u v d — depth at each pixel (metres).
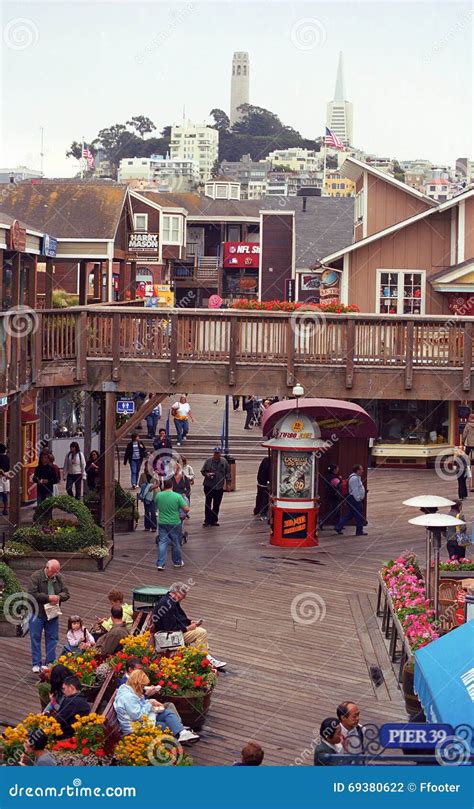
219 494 25.61
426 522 15.00
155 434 37.03
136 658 12.25
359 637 16.91
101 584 19.69
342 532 25.06
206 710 12.96
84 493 27.03
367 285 36.03
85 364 23.67
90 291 44.81
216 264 82.31
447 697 8.97
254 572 21.02
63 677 11.55
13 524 21.97
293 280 56.97
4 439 26.75
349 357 24.28
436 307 35.91
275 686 14.59
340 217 58.72
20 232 27.00
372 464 35.16
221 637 16.73
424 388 24.56
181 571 20.97
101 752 10.41
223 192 110.44
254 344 24.22
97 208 36.66
